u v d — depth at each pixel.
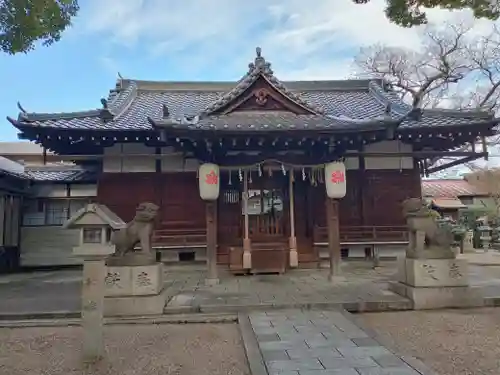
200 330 6.02
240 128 8.82
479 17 5.10
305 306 7.02
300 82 16.61
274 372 4.00
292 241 10.52
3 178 12.98
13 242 13.84
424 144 12.70
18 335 5.91
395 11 5.49
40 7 4.91
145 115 13.39
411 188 12.66
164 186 12.40
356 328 5.69
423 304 7.07
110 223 4.75
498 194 26.30
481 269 12.25
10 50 5.18
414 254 7.42
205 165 9.74
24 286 9.96
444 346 5.01
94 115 12.41
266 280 9.99
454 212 23.33
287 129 8.83
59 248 14.41
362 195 12.58
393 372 3.95
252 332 5.54
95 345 4.70
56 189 14.55
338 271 9.63
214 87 16.59
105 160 12.40
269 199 12.41
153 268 6.89
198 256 12.30
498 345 5.02
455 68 22.56
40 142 11.66
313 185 11.73
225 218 12.30
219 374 4.21
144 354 4.90
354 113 13.57
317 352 4.62
